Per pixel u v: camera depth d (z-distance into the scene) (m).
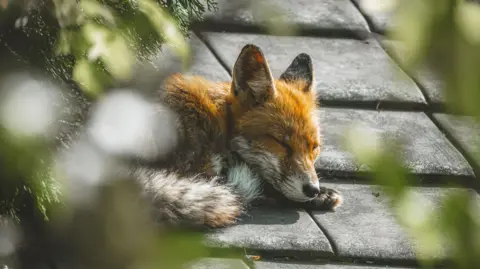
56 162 5.11
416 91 11.10
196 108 8.41
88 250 4.52
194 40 11.94
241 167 8.48
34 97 3.60
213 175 8.38
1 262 5.94
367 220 8.20
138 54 7.50
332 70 11.60
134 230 3.41
